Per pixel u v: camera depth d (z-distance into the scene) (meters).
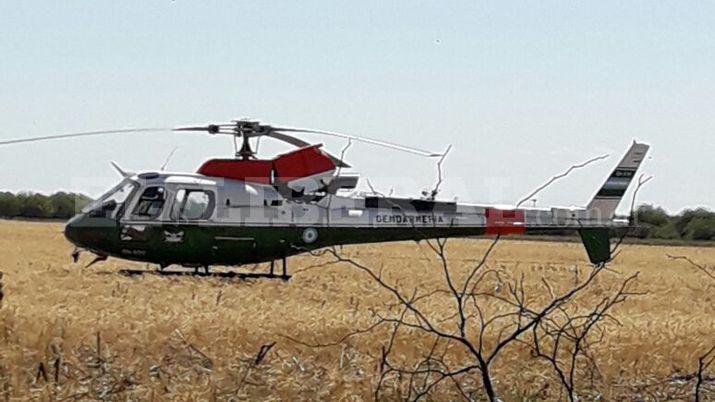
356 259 39.97
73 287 22.86
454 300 22.94
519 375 14.34
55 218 98.94
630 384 14.67
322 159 26.27
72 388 13.02
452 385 13.90
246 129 25.56
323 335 16.17
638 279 33.88
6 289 22.05
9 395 12.47
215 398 12.65
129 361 14.42
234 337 15.68
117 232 25.67
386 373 13.24
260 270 31.83
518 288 26.05
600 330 17.56
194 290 22.83
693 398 14.08
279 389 13.23
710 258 52.06
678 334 17.58
